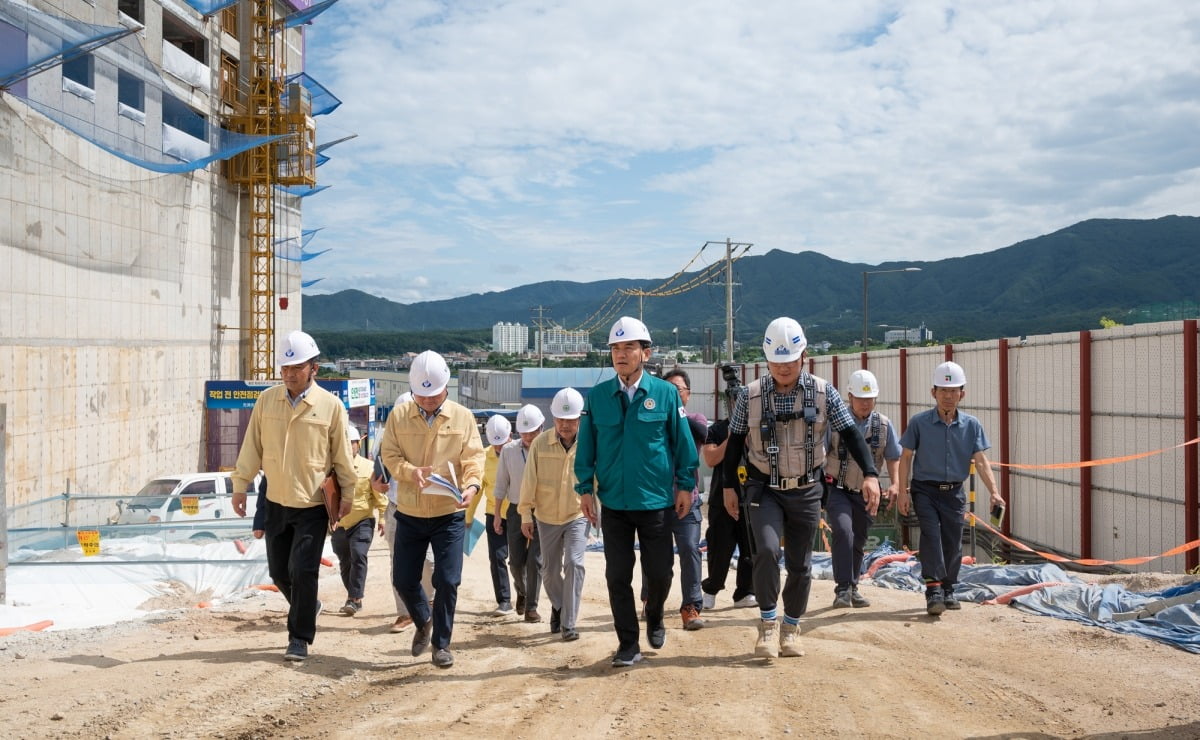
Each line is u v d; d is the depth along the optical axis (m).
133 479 24.88
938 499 7.89
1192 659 6.09
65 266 21.73
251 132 31.23
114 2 23.94
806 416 5.98
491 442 9.28
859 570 8.67
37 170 20.59
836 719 4.70
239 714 4.87
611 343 6.03
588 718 4.79
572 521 7.35
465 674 5.96
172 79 27.91
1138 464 13.08
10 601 8.65
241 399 28.83
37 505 13.96
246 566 10.20
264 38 32.69
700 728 4.57
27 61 18.14
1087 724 4.65
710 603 8.70
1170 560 12.34
